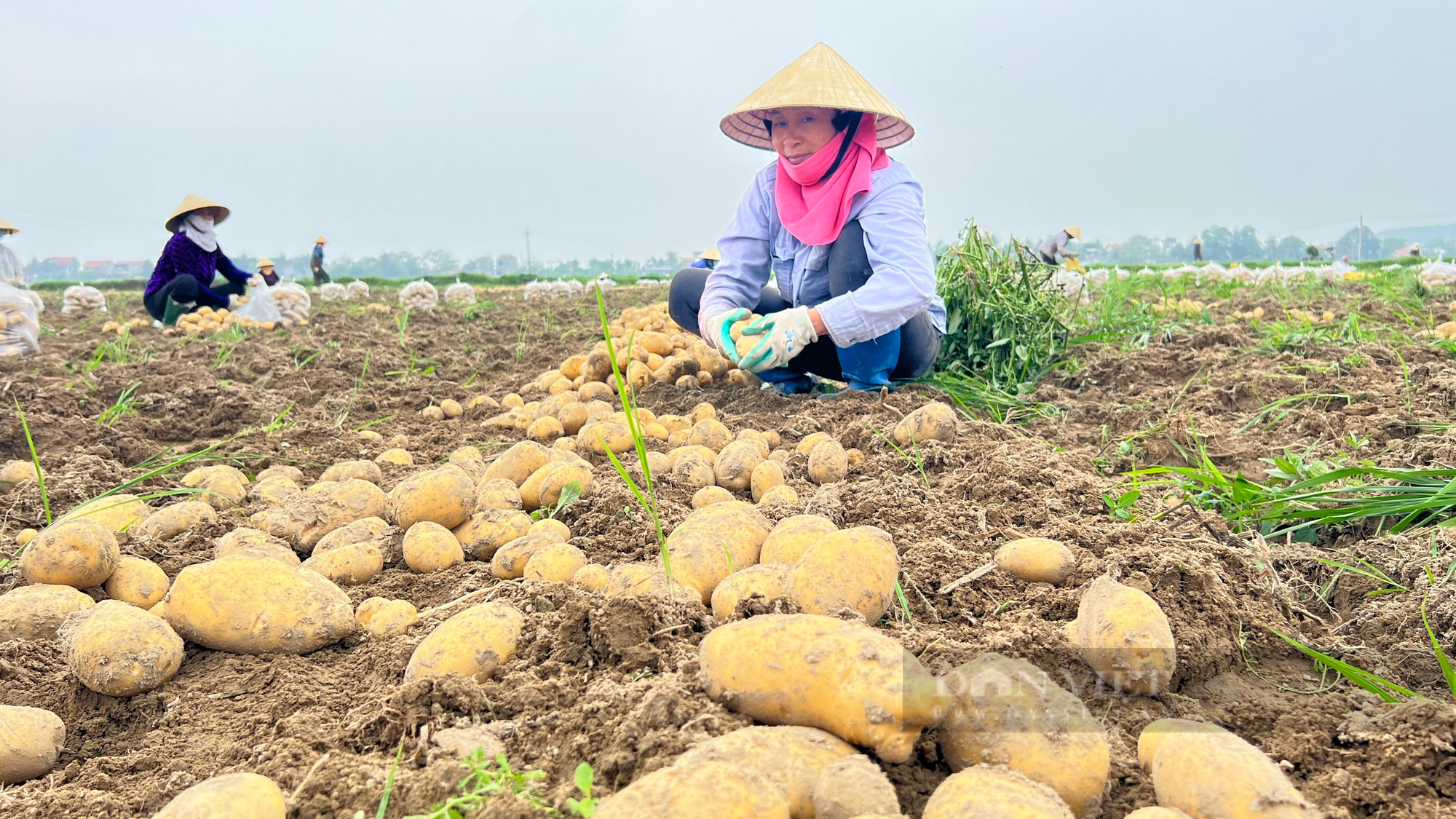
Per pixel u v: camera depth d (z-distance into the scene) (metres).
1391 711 1.62
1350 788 1.47
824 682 1.47
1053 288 6.01
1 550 2.98
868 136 4.38
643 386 5.28
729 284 4.86
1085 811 1.39
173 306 10.08
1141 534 2.57
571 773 1.57
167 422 5.06
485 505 3.04
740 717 1.57
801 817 1.33
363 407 5.56
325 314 10.13
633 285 22.80
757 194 4.83
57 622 2.27
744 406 4.80
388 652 2.15
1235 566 2.38
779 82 4.16
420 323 9.88
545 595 2.26
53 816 1.62
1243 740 1.54
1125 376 5.21
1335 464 3.31
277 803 1.48
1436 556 2.41
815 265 4.63
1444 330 5.65
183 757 1.81
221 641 2.17
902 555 2.51
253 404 5.25
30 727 1.85
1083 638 1.85
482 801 1.43
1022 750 1.40
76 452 4.32
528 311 11.37
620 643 1.98
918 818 1.40
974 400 4.72
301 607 2.20
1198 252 25.97
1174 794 1.35
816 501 2.87
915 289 4.23
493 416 5.24
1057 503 2.88
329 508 3.00
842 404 4.40
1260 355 5.36
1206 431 3.96
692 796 1.20
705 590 2.26
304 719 1.86
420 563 2.73
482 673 1.96
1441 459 3.18
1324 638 2.14
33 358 7.02
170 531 2.99
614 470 3.61
